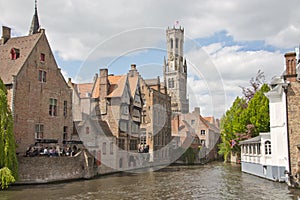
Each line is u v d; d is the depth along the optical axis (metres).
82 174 28.91
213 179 28.77
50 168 25.94
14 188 23.00
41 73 31.31
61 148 30.81
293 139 22.98
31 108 29.84
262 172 28.42
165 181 27.61
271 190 21.38
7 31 33.78
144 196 20.09
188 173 34.62
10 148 22.50
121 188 23.45
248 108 39.34
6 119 22.56
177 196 20.02
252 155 31.83
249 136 38.03
